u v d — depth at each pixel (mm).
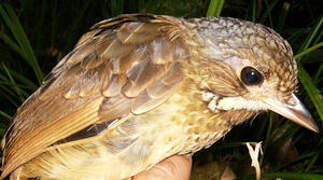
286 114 246
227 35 242
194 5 376
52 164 247
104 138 238
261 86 242
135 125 236
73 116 233
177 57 238
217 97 242
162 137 238
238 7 463
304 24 535
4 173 244
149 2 377
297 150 425
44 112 239
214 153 388
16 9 550
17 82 470
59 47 520
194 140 246
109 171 241
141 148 238
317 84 404
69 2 526
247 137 396
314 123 250
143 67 233
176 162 281
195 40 244
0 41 488
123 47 239
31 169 256
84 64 241
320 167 384
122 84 232
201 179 373
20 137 242
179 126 238
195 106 238
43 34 538
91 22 502
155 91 231
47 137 234
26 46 351
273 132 389
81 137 235
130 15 254
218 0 284
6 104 445
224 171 377
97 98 233
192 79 238
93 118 232
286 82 241
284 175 267
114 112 232
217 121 248
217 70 240
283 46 242
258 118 388
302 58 356
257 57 237
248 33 242
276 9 512
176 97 236
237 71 240
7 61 480
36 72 345
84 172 243
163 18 255
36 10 527
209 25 247
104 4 416
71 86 238
